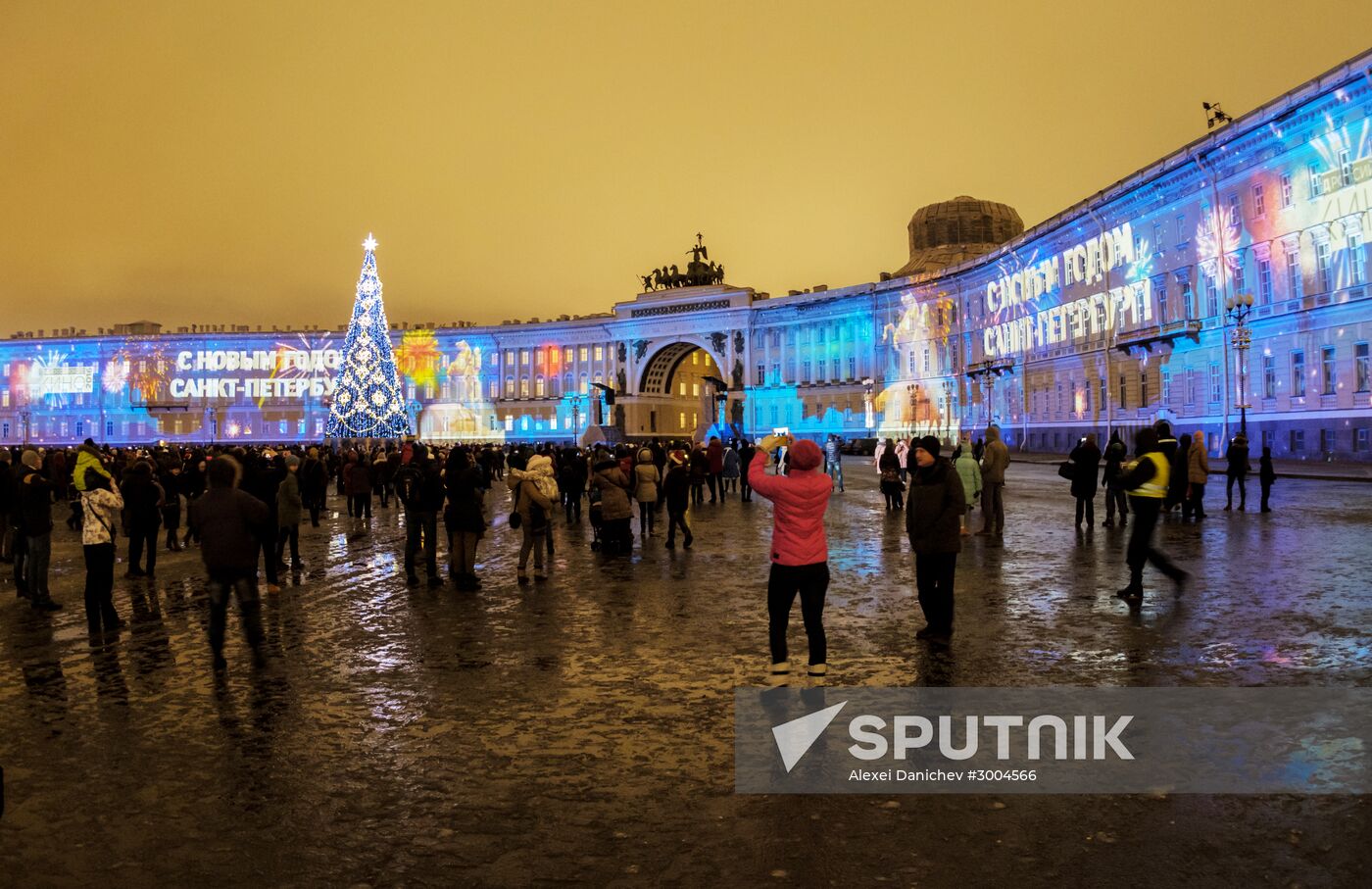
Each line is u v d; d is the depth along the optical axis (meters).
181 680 10.38
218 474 11.01
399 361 149.38
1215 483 38.44
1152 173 59.88
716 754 7.65
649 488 23.72
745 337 128.38
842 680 9.73
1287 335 49.62
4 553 21.97
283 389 148.62
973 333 93.50
